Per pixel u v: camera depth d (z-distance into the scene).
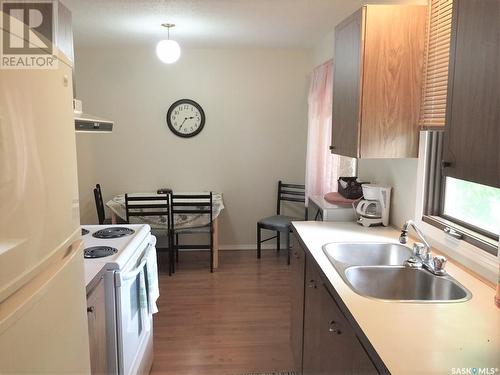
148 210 4.16
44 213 0.94
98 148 4.65
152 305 2.39
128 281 1.94
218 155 4.77
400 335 1.19
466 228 1.90
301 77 4.68
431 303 1.42
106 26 3.51
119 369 1.89
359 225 2.59
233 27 3.55
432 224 2.08
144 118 4.64
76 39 4.03
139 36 3.90
